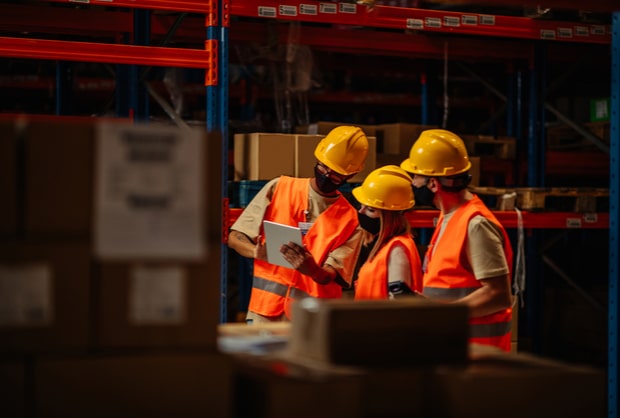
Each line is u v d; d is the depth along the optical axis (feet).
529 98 30.78
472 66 34.68
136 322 8.59
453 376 9.11
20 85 37.29
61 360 8.23
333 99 39.91
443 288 17.84
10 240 8.29
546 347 31.94
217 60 22.24
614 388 17.17
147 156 8.59
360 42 27.91
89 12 25.43
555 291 32.14
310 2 23.61
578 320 31.32
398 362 9.43
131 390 8.43
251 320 22.22
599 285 33.91
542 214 26.76
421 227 25.45
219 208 8.87
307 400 8.39
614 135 17.37
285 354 9.95
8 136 8.31
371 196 18.53
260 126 29.89
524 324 32.01
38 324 8.32
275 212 22.25
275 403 8.30
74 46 21.08
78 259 8.42
